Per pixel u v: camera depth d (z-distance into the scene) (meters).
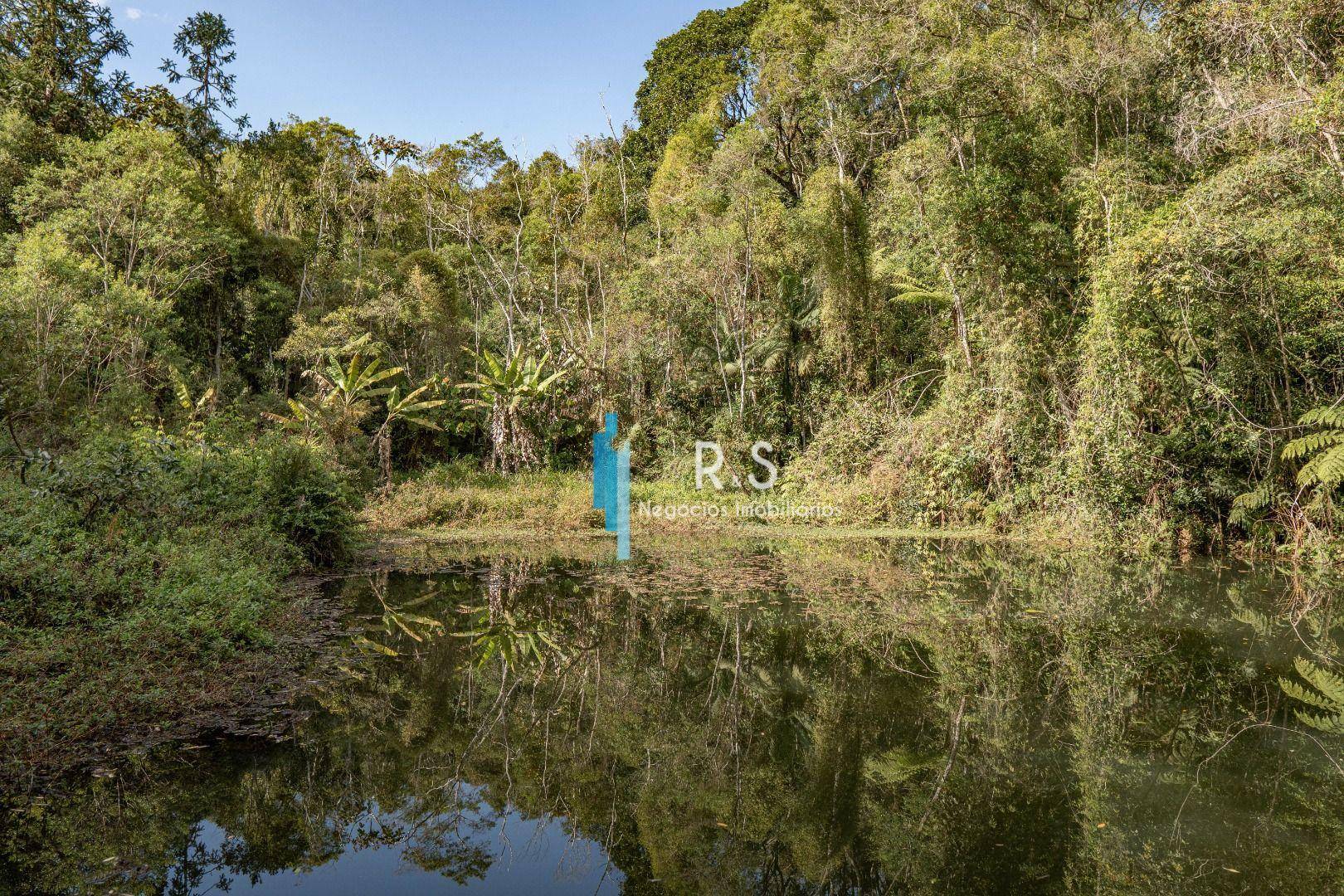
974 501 12.11
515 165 21.86
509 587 7.52
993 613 6.27
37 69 17.09
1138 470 9.60
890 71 14.62
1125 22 10.86
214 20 19.00
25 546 4.51
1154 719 3.91
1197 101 9.59
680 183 19.48
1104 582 7.51
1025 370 11.06
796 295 16.41
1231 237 7.88
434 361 19.70
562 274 20.28
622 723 3.93
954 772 3.32
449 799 3.08
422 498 13.51
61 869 2.45
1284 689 4.38
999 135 10.80
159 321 14.98
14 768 3.09
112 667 3.78
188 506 6.54
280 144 21.08
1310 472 8.22
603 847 2.73
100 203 14.52
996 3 12.31
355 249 23.19
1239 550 9.27
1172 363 9.17
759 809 3.02
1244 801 3.01
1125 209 9.48
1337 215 7.59
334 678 4.53
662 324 17.69
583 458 18.59
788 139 18.33
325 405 14.79
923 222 12.30
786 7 17.22
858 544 10.70
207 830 2.76
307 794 3.06
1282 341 8.61
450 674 4.67
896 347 15.62
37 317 11.98
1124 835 2.75
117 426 10.14
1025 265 10.76
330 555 8.70
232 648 4.61
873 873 2.53
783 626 5.91
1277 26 7.76
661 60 26.14
